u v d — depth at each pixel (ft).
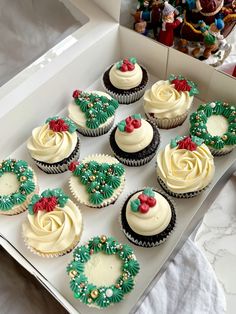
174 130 1.23
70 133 1.15
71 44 1.19
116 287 0.95
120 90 1.25
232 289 1.00
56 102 1.22
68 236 1.03
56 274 1.03
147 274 1.02
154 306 0.98
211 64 1.28
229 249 1.04
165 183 1.07
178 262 1.03
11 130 1.14
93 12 1.24
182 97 1.18
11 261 1.11
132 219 1.01
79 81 1.26
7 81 1.14
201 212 1.04
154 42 1.21
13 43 1.22
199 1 1.21
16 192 1.10
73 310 0.86
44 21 1.24
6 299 1.05
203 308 0.96
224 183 1.11
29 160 1.20
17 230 1.10
